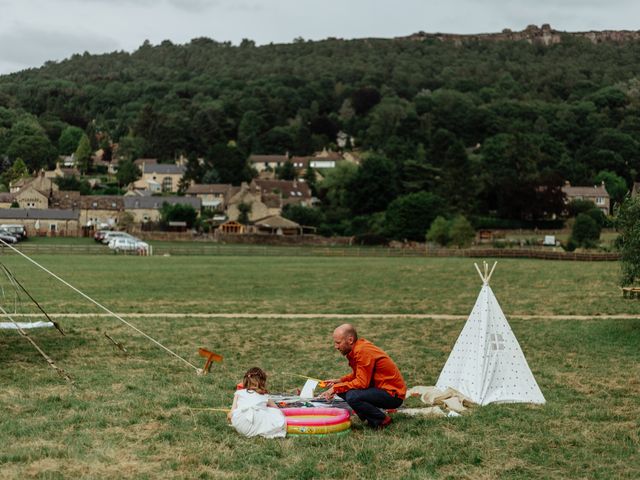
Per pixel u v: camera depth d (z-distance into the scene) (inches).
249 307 1232.2
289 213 5255.9
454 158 5629.9
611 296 1416.1
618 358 781.3
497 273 2017.7
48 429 480.4
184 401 562.9
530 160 6569.9
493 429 490.3
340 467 414.0
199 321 1046.4
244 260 2591.0
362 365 490.0
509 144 6673.2
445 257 3112.7
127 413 522.0
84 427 486.6
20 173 7480.3
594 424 507.5
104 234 3846.0
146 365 721.0
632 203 997.2
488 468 417.7
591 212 5442.9
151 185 7263.8
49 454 429.4
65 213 4894.2
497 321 585.9
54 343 834.2
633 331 952.9
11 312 1111.6
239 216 5369.1
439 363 746.8
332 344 863.1
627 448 453.1
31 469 405.1
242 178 7327.8
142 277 1781.5
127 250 2918.3
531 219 5408.5
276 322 1045.2
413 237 4466.0
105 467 410.0
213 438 463.5
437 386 600.4
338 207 5703.7
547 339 904.3
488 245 4207.7
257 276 1862.7
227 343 863.1
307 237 4158.5
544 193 5319.9
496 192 5659.5
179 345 844.6
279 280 1756.9
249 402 469.7
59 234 4571.9
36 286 1533.0
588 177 7623.0
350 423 485.1
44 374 661.3
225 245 3855.8
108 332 927.7
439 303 1312.7
